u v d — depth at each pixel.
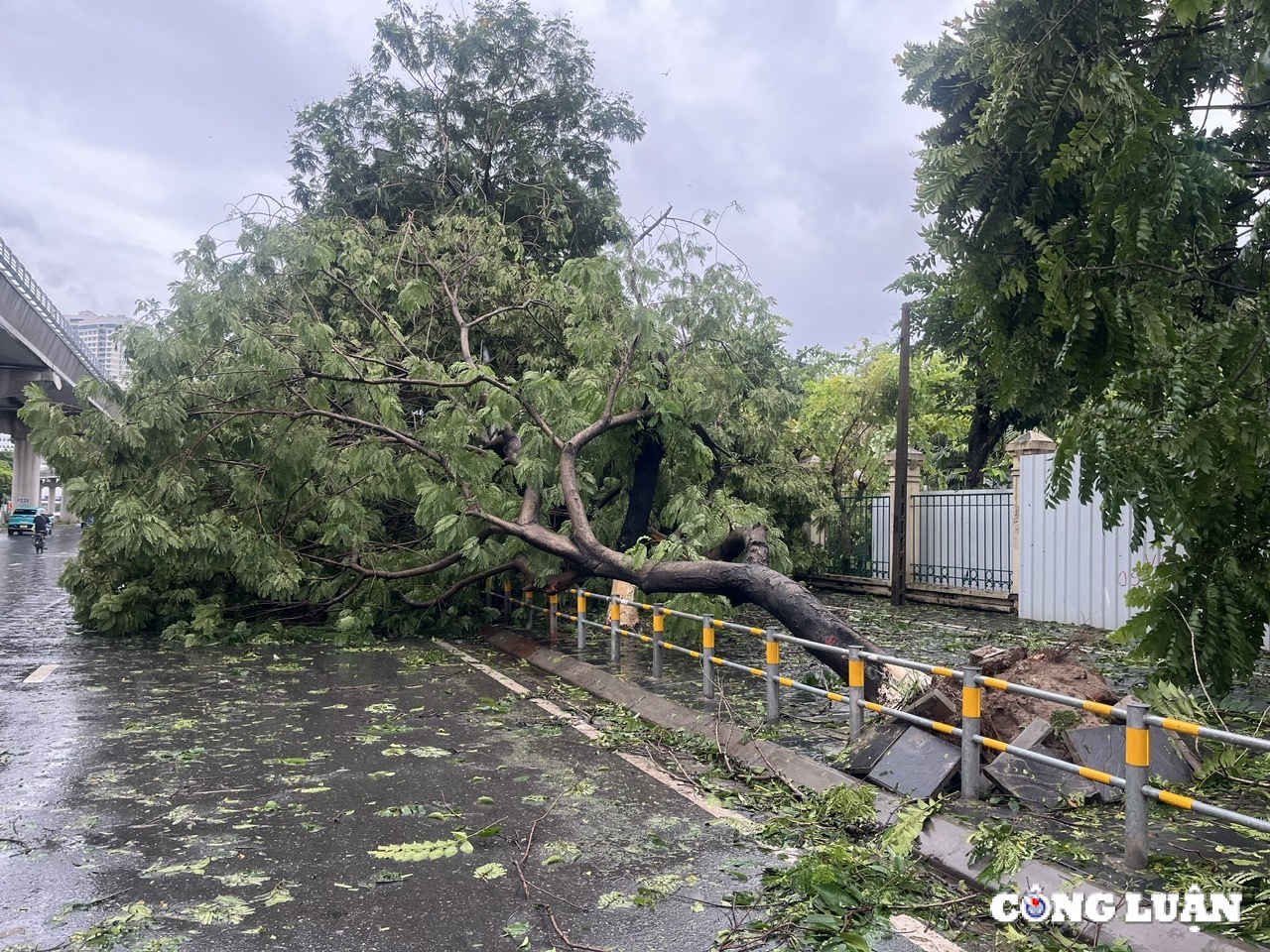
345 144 22.36
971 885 4.89
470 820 5.77
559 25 23.48
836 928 4.22
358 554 13.81
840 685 9.95
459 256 16.20
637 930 4.21
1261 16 5.50
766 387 17.02
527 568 13.88
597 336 12.67
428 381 12.75
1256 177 6.61
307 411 12.88
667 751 7.61
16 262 35.56
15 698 9.45
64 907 4.45
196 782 6.56
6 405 53.72
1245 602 6.14
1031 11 5.94
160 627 14.76
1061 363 5.66
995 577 19.11
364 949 4.02
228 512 14.07
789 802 6.26
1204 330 5.54
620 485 14.88
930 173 6.33
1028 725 6.33
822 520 22.25
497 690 10.19
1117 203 5.49
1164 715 6.36
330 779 6.65
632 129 24.59
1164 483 5.44
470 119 22.16
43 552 40.47
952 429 31.53
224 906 4.46
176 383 12.94
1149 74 6.13
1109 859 4.94
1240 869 4.79
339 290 16.14
